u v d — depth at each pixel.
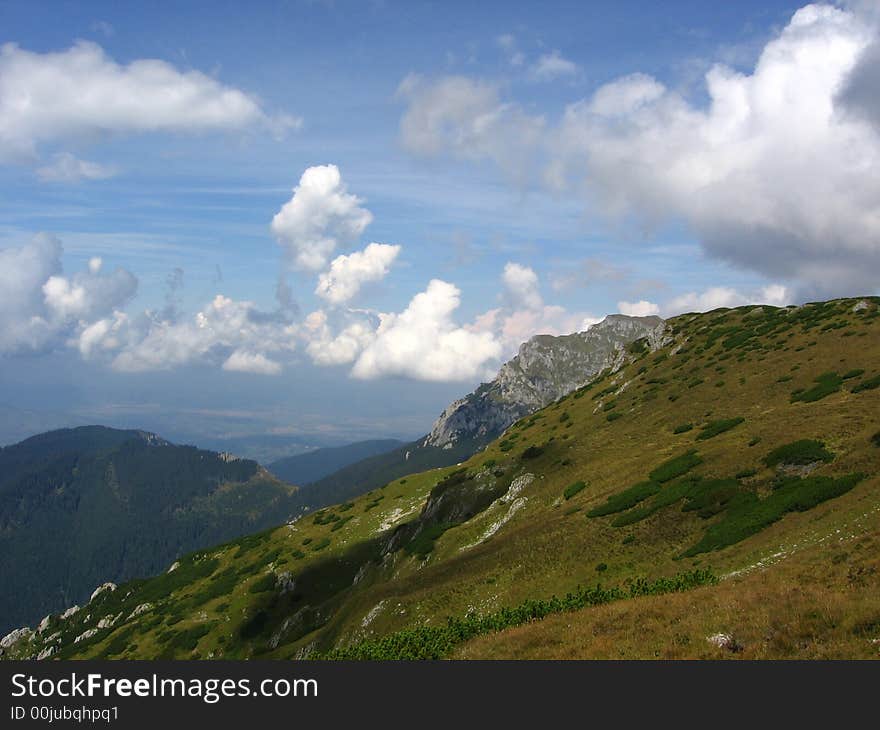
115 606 163.75
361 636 59.41
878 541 27.25
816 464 49.25
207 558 157.50
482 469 101.31
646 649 23.66
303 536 135.75
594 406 115.81
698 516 50.72
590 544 54.22
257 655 98.94
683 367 111.12
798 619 21.83
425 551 84.19
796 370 84.31
